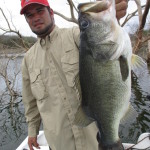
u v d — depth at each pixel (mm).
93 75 1811
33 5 2336
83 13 1791
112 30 1731
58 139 2461
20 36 13633
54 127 2463
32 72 2578
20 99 13078
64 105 2406
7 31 13297
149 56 15602
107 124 1830
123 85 1751
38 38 2562
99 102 1817
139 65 1862
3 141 8383
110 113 1808
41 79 2504
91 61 1807
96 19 1756
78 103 2361
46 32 2439
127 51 1738
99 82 1793
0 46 13680
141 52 16688
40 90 2508
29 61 2635
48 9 2449
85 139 2398
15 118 10656
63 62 2363
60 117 2426
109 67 1760
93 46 1784
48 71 2465
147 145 3461
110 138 1844
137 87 13586
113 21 1734
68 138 2432
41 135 4359
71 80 2330
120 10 1826
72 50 2365
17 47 14297
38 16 2381
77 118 1870
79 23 1833
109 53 1747
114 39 1730
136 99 11508
